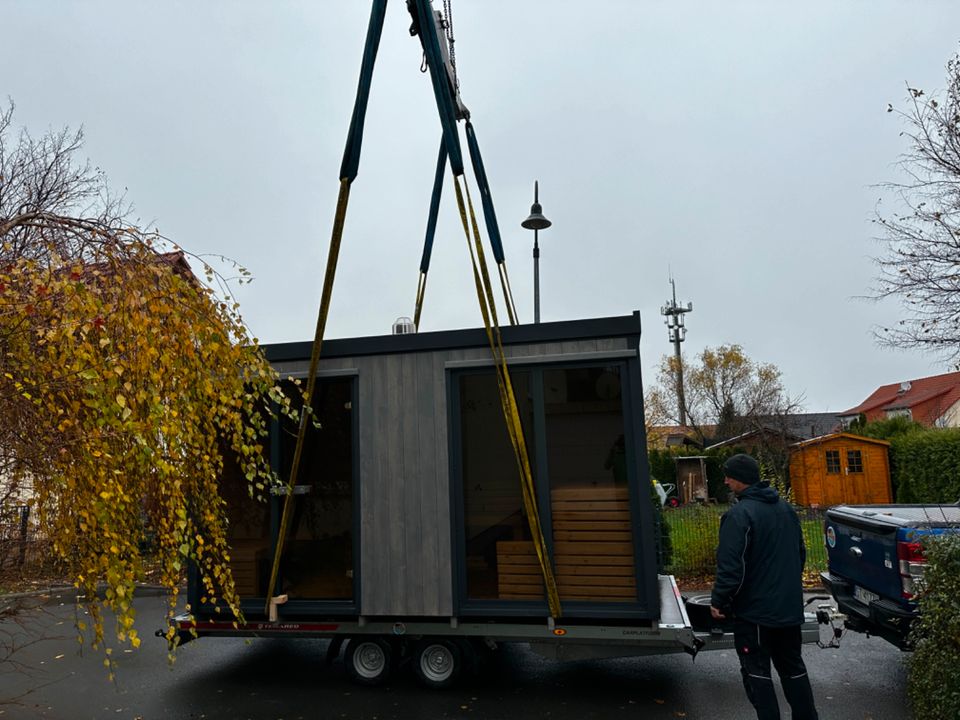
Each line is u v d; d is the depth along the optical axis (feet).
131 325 9.74
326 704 16.55
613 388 16.61
